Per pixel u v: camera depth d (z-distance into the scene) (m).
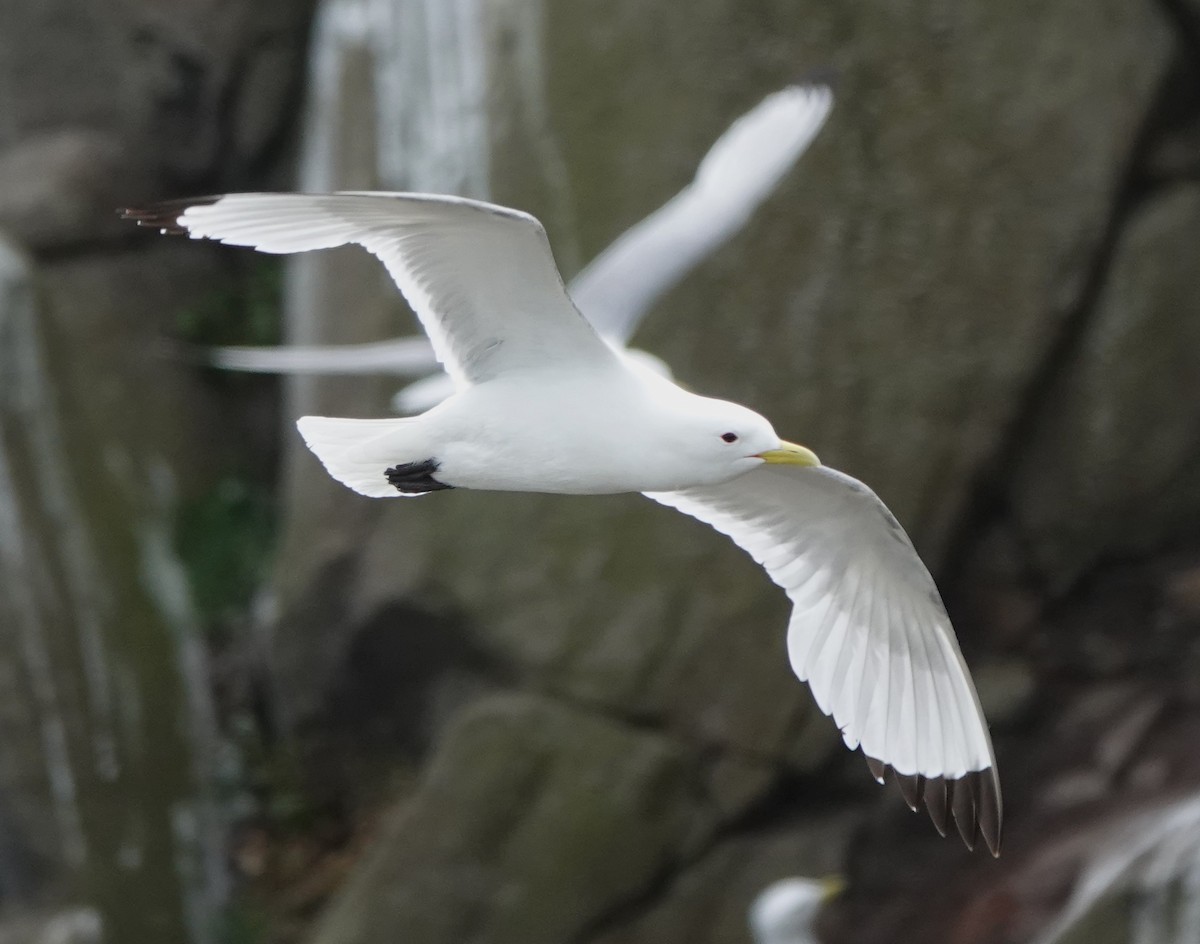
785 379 13.31
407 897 12.96
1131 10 13.51
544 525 13.41
